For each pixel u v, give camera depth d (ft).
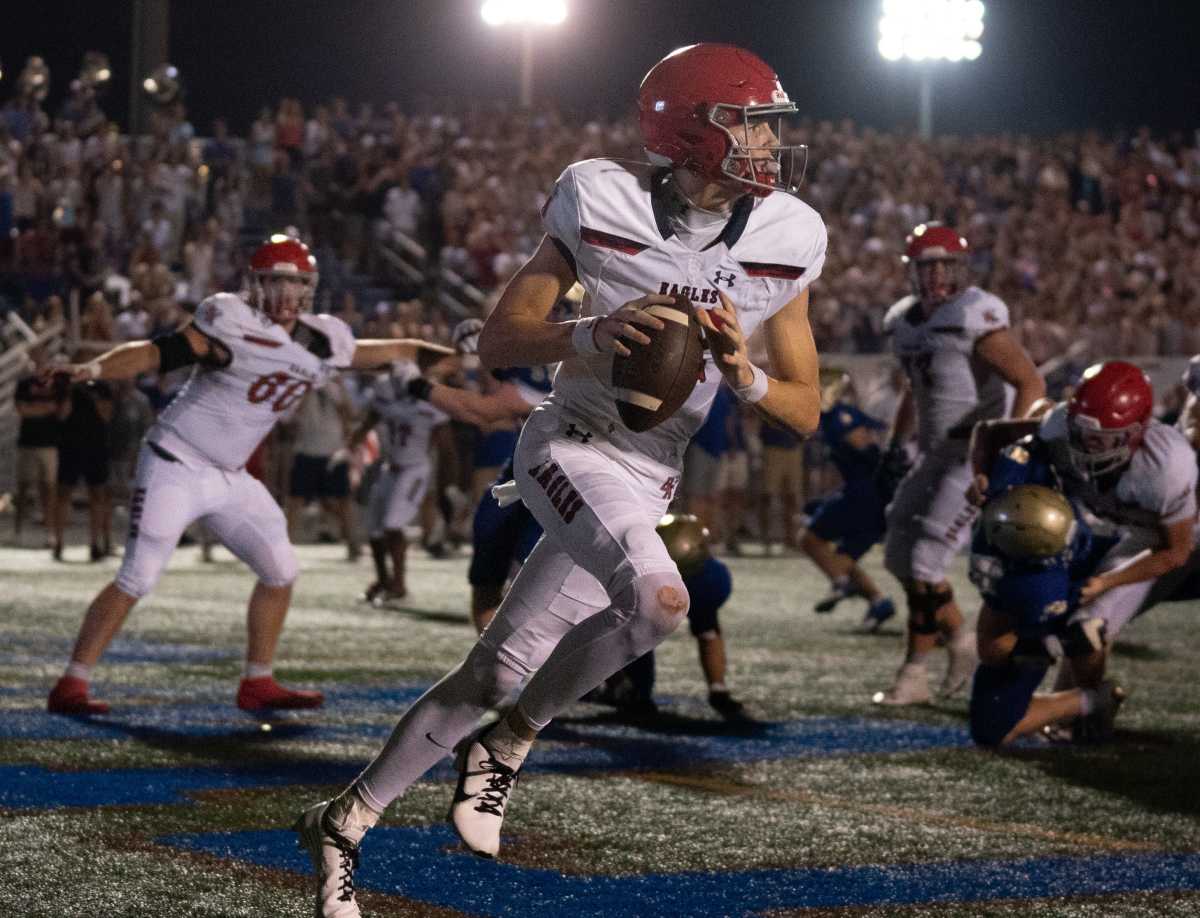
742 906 23.02
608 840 26.94
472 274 129.18
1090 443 34.40
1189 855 26.61
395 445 67.97
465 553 98.94
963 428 42.75
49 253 118.93
